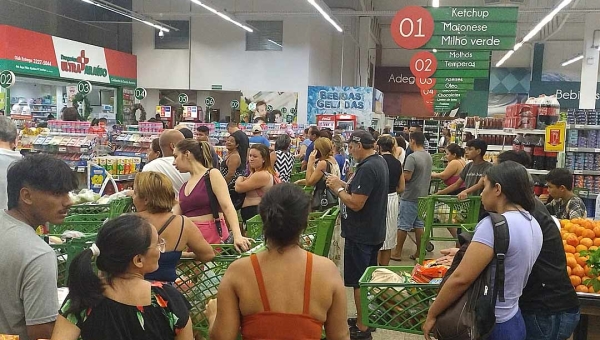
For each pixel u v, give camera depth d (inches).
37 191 75.5
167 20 784.3
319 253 158.2
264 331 72.9
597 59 626.2
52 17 693.9
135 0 781.3
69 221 151.3
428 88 510.3
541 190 265.7
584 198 287.9
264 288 73.2
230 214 139.7
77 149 247.1
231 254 131.3
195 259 119.1
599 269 114.3
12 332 74.0
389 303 111.4
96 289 71.1
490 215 94.3
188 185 148.3
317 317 73.7
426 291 108.9
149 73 795.4
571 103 1075.3
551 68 1098.7
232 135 257.9
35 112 634.2
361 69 928.3
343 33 772.0
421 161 265.7
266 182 193.8
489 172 100.4
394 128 1002.7
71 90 613.6
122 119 731.4
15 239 73.9
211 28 775.1
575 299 102.8
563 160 286.2
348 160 414.3
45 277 73.9
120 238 71.8
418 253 272.4
